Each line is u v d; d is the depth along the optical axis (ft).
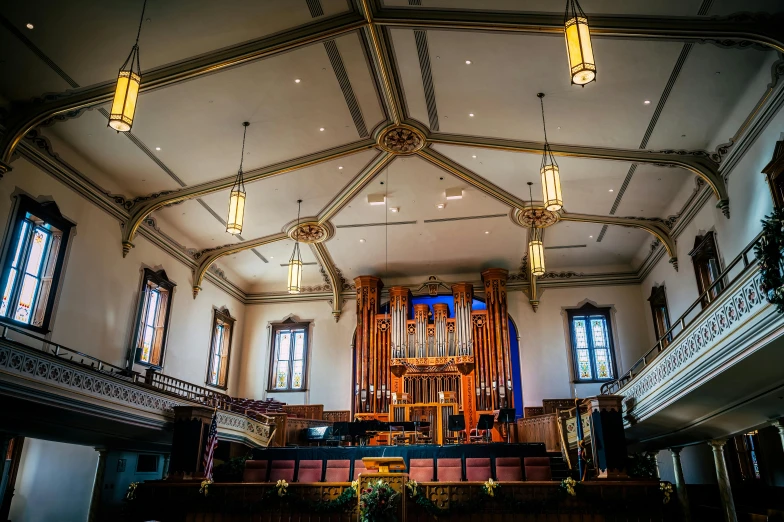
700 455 51.80
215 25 31.76
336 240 59.41
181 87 36.09
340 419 62.69
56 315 39.88
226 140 42.04
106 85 34.96
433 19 32.07
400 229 57.36
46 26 30.55
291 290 50.88
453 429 41.39
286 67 35.73
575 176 46.19
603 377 60.85
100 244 44.75
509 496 32.76
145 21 30.78
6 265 36.24
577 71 23.48
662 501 32.50
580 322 63.31
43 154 39.14
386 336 63.52
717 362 29.19
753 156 36.06
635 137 40.04
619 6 29.68
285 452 38.91
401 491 27.02
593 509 32.42
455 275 67.21
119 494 51.42
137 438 43.83
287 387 66.18
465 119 41.11
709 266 46.01
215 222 53.93
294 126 41.47
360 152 45.68
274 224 55.67
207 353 60.29
